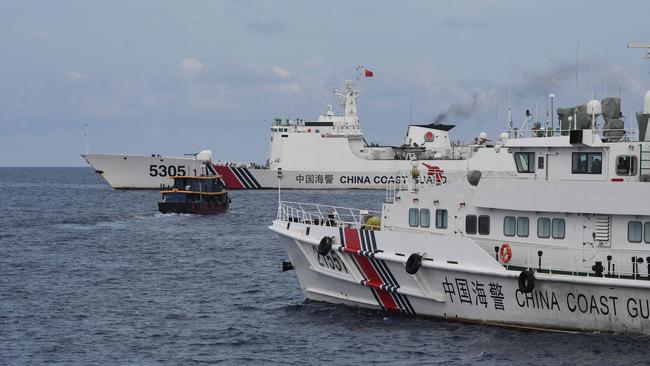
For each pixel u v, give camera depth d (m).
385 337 48.75
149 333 52.16
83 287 68.44
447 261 49.06
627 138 49.41
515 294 47.06
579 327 46.12
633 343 44.56
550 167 49.12
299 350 47.28
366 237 52.81
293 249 57.84
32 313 58.03
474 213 50.22
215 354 47.12
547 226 47.81
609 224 46.06
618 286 44.00
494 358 43.81
